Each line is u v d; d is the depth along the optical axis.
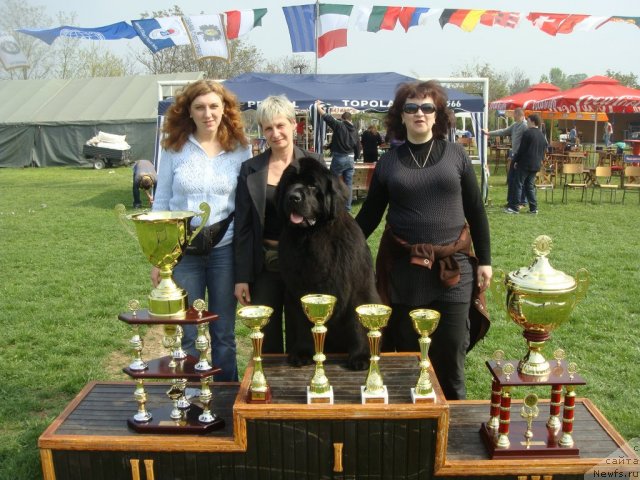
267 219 3.39
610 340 4.99
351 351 2.94
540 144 11.20
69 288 6.84
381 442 2.53
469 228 3.26
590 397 3.98
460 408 3.02
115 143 24.20
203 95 3.29
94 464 2.62
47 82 29.20
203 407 2.75
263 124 3.29
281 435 2.54
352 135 11.56
